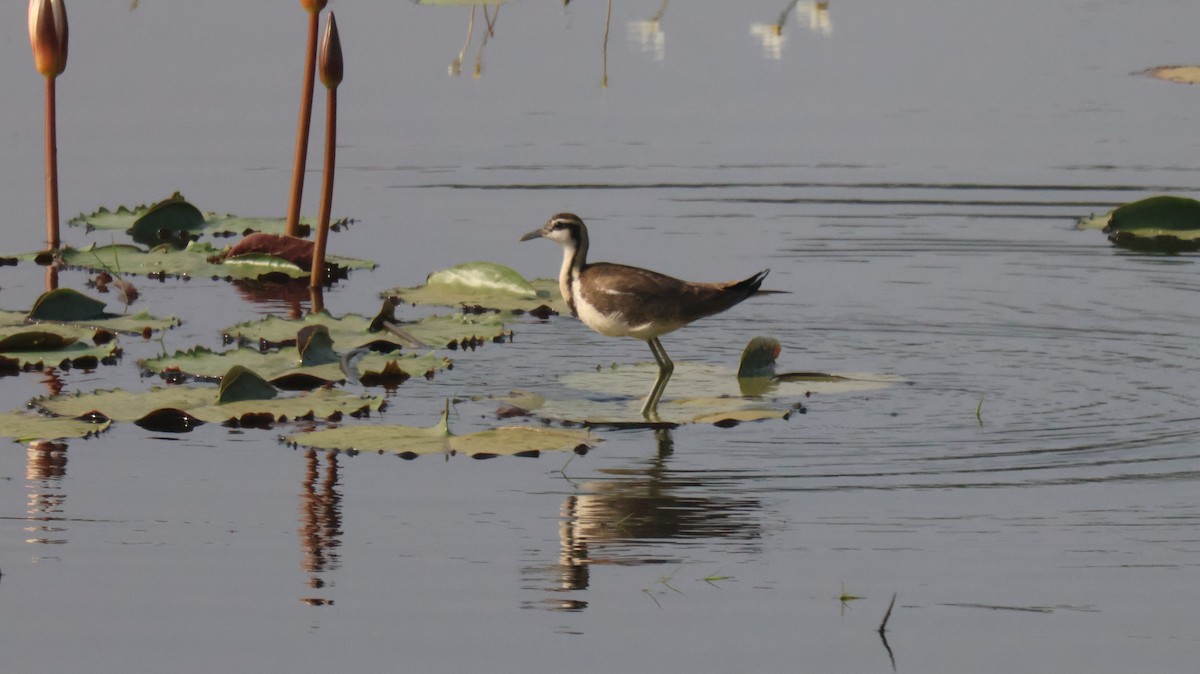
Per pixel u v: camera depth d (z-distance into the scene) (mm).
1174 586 9852
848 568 10109
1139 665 8914
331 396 13289
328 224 17156
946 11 28875
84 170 20672
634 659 8961
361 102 23672
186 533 10578
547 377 14156
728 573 10023
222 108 23047
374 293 16875
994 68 25531
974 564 10164
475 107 23594
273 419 12922
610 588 9836
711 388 13758
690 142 22281
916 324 15734
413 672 8789
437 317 15836
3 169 20625
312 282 17156
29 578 9875
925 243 18531
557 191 20328
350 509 11031
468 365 14523
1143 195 19969
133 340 15195
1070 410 13109
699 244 18250
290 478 11617
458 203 19891
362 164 21312
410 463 11984
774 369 14281
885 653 9055
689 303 13227
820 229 18969
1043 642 9164
